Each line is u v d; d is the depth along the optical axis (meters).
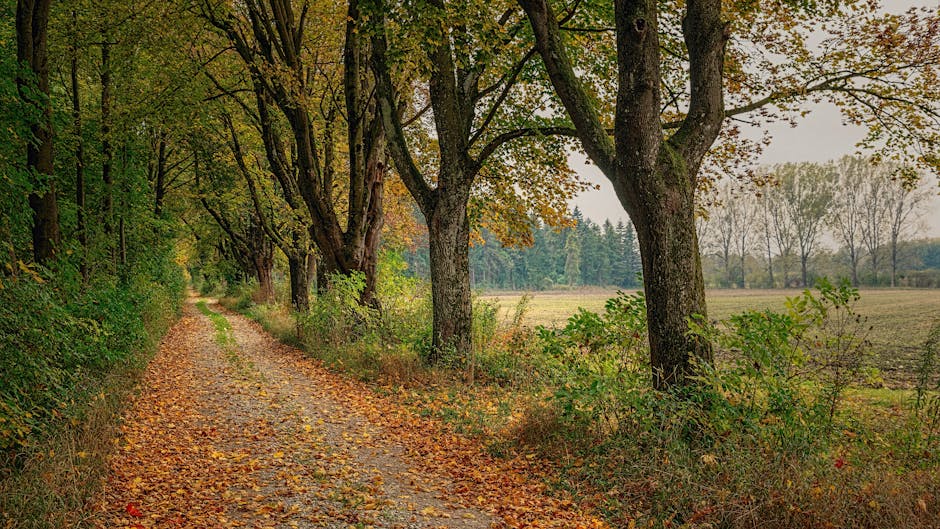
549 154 13.69
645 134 6.67
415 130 18.30
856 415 6.41
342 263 16.25
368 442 7.68
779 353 5.95
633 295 7.74
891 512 4.40
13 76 8.40
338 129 18.62
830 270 70.88
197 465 6.53
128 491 5.48
